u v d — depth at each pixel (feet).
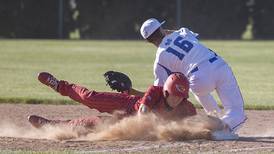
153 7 380.58
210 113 84.74
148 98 79.30
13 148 72.90
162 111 80.23
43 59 232.94
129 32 384.27
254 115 109.50
